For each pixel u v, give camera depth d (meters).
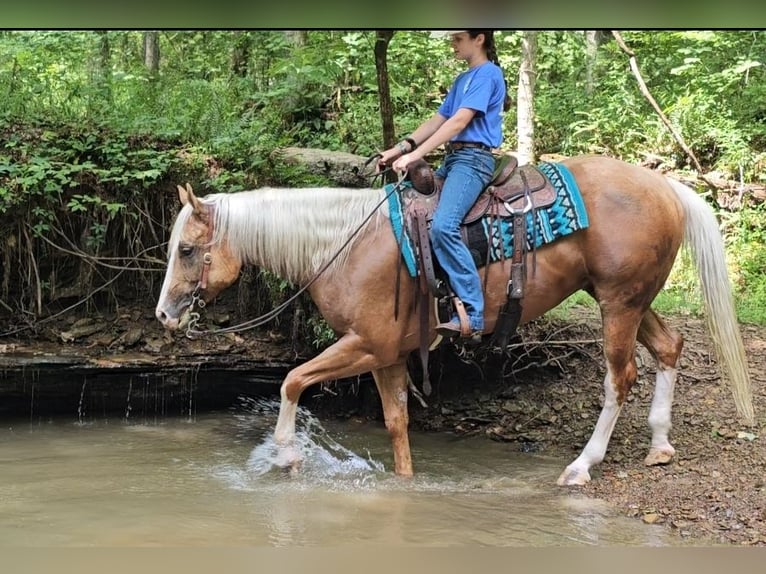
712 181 8.42
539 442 5.18
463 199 4.01
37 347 5.92
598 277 4.20
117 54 9.81
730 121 8.93
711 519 3.62
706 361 5.62
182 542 3.30
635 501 3.93
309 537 3.39
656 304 6.60
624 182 4.18
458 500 3.98
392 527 3.54
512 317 4.20
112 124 6.28
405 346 4.30
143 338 6.05
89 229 6.07
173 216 6.18
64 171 5.79
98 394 5.94
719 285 4.33
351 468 4.62
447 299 4.09
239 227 4.21
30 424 5.69
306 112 8.38
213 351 5.98
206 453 4.89
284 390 4.22
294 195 4.26
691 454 4.43
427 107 9.44
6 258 5.98
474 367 5.94
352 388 6.05
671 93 9.97
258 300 6.20
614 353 4.24
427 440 5.35
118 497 3.96
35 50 8.01
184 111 6.87
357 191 4.31
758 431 4.58
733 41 9.49
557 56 11.15
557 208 4.12
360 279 4.13
